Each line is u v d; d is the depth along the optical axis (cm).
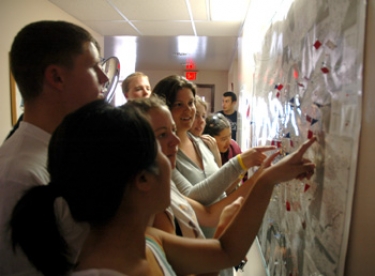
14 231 49
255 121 228
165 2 287
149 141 46
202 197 115
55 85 78
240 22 337
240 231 73
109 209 44
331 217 81
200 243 72
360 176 67
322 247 87
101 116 44
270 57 171
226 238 73
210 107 725
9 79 238
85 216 44
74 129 44
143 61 610
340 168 76
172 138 85
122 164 43
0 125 230
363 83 65
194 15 321
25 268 61
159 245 64
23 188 65
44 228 47
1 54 229
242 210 76
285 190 134
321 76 90
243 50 340
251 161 116
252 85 250
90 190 43
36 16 269
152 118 82
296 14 118
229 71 683
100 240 45
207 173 129
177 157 125
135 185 46
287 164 82
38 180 66
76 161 43
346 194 72
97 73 86
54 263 48
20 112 249
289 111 127
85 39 83
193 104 127
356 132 67
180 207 92
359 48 66
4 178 66
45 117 78
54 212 50
